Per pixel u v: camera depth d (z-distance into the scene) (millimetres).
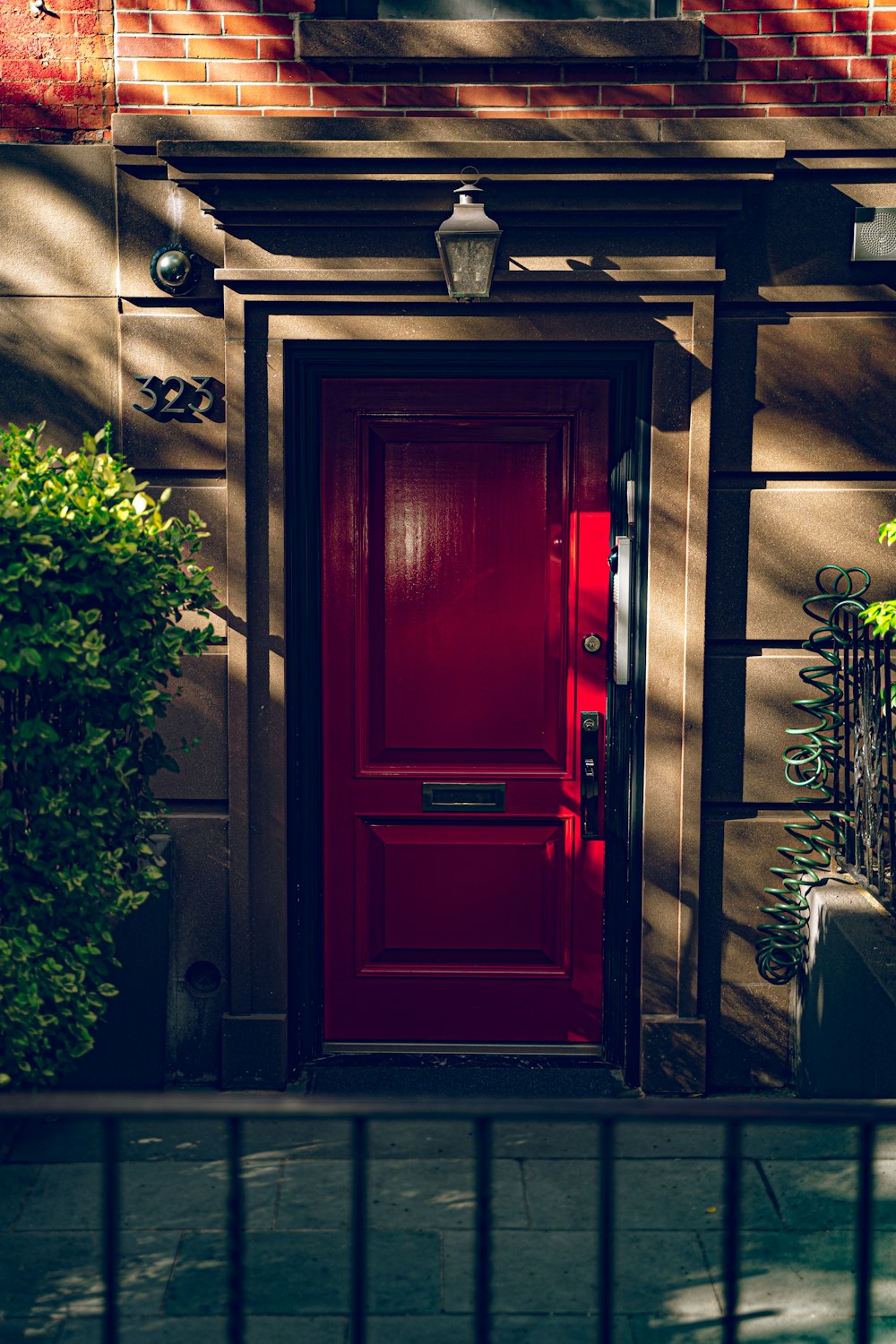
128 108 4699
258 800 4891
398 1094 4883
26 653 3592
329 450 5051
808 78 4617
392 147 4496
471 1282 3350
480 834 5184
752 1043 4996
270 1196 3799
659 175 4531
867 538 4828
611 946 5102
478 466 5078
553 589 5121
